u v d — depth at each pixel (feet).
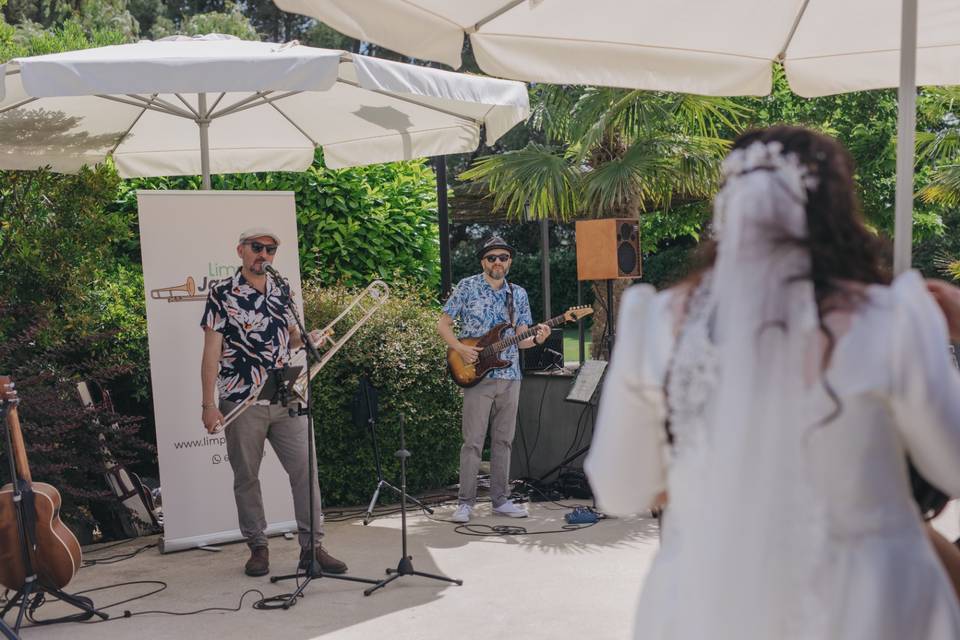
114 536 19.69
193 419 18.06
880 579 4.19
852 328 4.25
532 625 12.92
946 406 4.12
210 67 13.89
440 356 21.97
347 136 21.58
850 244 4.54
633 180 22.94
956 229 55.98
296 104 19.95
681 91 10.02
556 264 68.69
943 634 4.26
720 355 4.46
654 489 5.00
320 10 7.46
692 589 4.49
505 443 19.94
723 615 4.36
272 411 15.76
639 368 4.77
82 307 20.53
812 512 4.25
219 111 18.97
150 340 17.66
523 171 24.00
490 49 8.74
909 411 4.18
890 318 4.23
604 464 4.93
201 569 16.60
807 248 4.45
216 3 72.90
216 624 13.39
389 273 25.89
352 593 14.64
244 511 16.11
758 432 4.32
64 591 15.23
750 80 10.27
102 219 19.81
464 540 17.88
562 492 21.58
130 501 19.79
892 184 40.32
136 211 24.72
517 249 72.84
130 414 22.86
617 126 23.70
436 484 23.04
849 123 40.16
